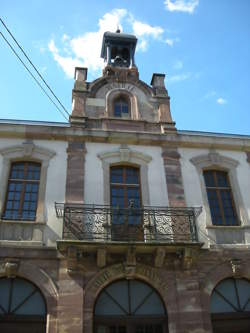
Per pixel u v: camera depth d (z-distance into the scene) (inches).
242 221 505.7
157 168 534.6
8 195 484.7
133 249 429.1
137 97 621.0
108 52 726.5
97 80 627.5
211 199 529.3
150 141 555.8
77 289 416.2
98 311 422.3
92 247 421.7
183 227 468.4
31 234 448.5
